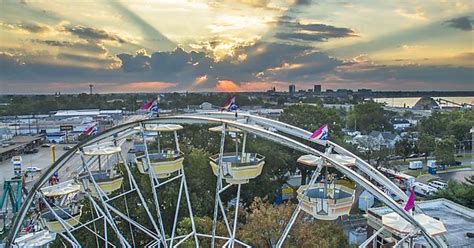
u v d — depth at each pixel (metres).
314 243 37.03
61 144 137.75
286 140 24.95
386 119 148.00
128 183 48.88
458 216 43.75
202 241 41.25
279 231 38.88
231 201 63.59
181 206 50.97
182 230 42.53
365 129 143.25
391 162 101.25
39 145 136.88
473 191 60.31
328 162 23.59
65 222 27.94
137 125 28.70
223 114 33.59
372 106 147.75
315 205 23.19
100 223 43.09
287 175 78.81
